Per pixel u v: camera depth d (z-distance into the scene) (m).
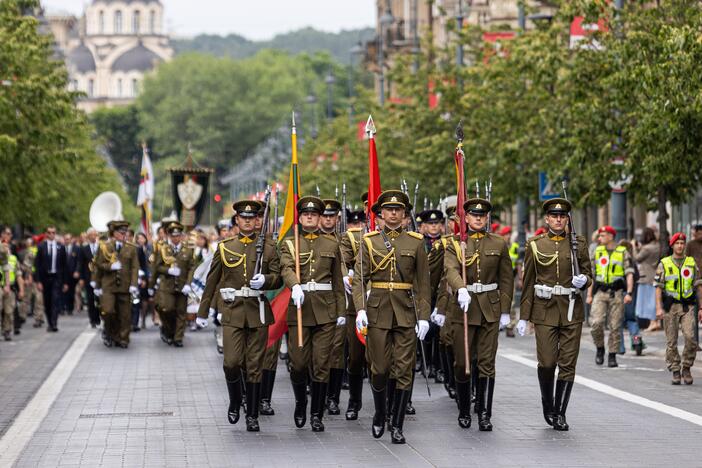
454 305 26.48
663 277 34.03
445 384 31.89
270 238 27.05
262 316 26.53
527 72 56.22
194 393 33.12
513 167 62.53
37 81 63.38
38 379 36.78
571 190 54.66
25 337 53.16
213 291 26.83
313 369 26.48
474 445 24.44
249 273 26.48
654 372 37.03
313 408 26.55
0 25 65.06
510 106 61.84
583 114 47.81
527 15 62.84
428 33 77.62
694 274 33.81
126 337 47.59
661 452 23.53
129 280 47.22
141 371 38.81
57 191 84.56
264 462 22.92
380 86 116.88
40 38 70.81
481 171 64.25
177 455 23.73
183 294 48.25
